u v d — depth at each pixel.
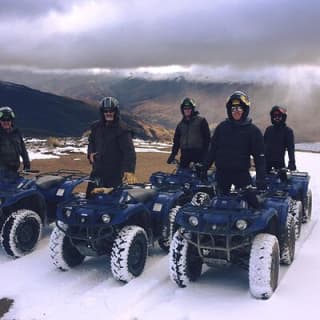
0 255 6.95
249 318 4.86
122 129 6.56
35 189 7.30
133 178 6.47
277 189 8.34
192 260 5.82
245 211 5.52
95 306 5.18
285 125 9.04
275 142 9.08
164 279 6.02
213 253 5.62
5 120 7.52
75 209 6.05
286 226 6.20
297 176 9.42
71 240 6.04
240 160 5.95
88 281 5.98
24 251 6.85
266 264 5.29
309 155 28.81
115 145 6.60
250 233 5.52
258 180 5.88
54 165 15.14
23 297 5.44
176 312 5.03
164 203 7.03
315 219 9.77
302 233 8.46
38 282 5.90
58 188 8.01
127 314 4.98
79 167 14.85
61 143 23.05
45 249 7.20
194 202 6.38
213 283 5.88
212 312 5.01
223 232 5.31
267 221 5.46
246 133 5.92
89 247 6.00
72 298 5.43
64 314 4.99
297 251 7.27
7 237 6.66
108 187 6.68
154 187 7.61
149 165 17.00
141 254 6.11
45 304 5.26
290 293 5.50
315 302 5.23
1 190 7.05
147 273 6.21
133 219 6.47
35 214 7.02
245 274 6.23
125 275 5.77
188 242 5.70
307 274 6.18
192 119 8.80
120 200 6.25
